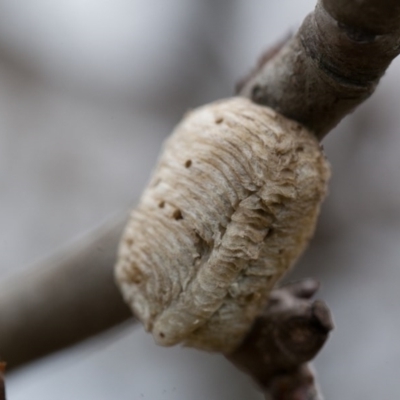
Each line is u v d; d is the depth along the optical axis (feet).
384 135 0.87
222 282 0.40
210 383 0.90
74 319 0.51
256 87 0.42
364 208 0.86
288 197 0.40
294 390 0.45
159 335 0.41
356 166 0.87
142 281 0.42
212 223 0.40
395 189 0.86
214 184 0.40
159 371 0.90
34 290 0.51
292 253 0.41
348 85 0.39
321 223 0.86
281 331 0.44
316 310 0.44
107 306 0.51
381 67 0.38
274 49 0.46
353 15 0.36
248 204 0.40
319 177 0.40
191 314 0.41
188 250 0.41
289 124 0.41
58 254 0.52
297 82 0.40
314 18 0.39
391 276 0.87
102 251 0.50
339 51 0.38
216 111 0.41
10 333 0.52
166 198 0.41
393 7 0.36
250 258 0.40
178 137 0.42
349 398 0.86
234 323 0.41
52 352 0.53
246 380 0.89
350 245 0.86
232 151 0.40
